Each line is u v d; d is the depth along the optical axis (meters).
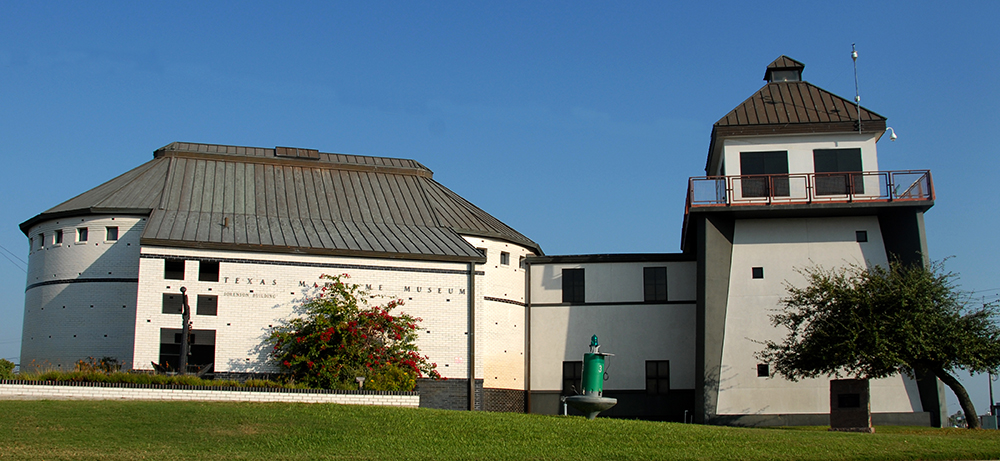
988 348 30.83
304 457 21.16
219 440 23.06
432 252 38.09
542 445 23.44
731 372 36.97
